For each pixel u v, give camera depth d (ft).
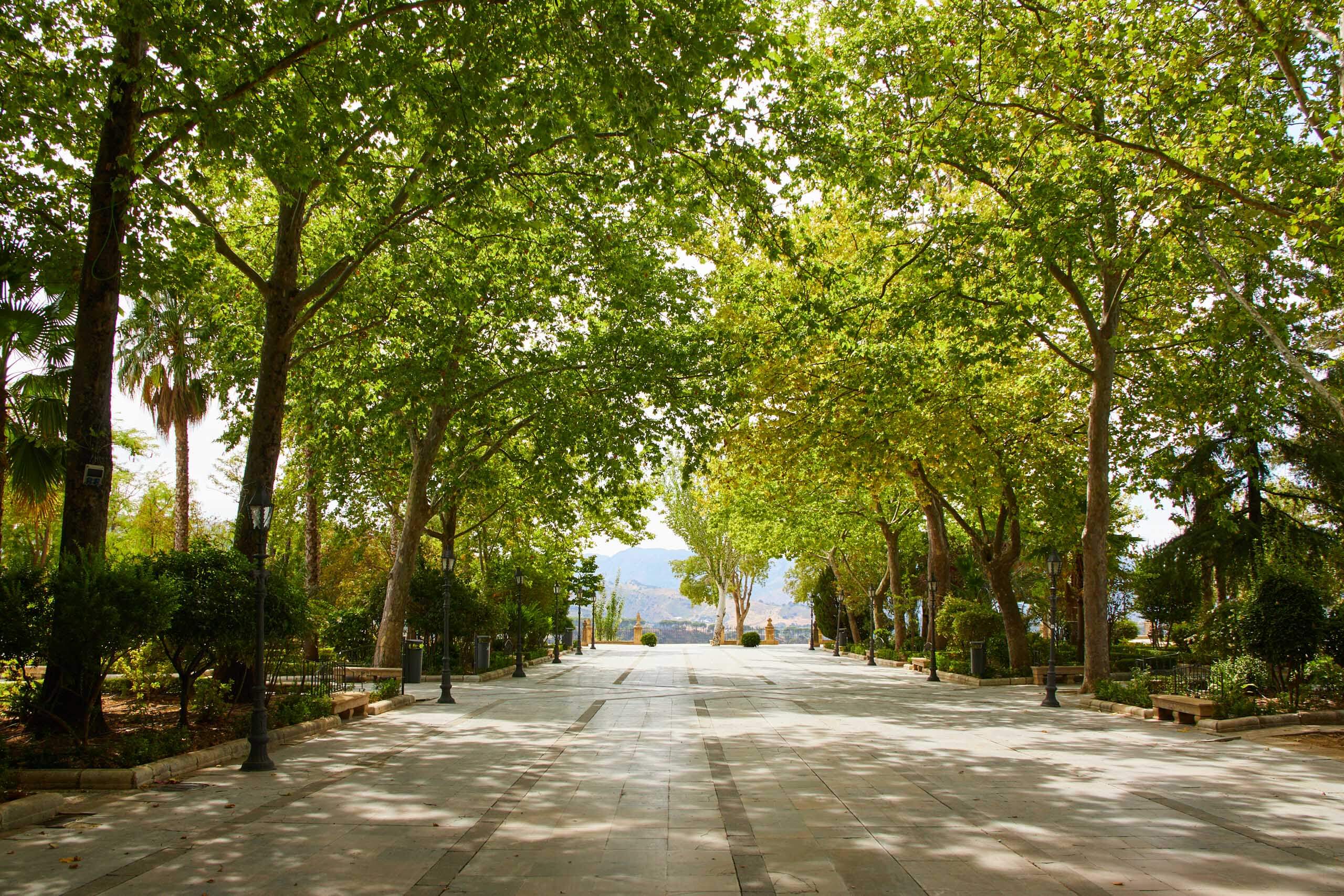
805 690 72.95
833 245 71.82
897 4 54.19
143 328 80.12
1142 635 149.18
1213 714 46.44
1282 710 48.93
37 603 33.32
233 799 27.66
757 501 112.57
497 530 111.04
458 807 26.43
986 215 63.36
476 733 43.47
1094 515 65.00
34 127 41.06
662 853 21.31
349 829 23.70
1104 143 50.52
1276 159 43.32
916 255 62.39
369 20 34.68
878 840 22.67
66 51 42.09
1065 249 54.60
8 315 48.29
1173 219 50.08
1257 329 61.31
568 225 53.01
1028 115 53.98
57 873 19.65
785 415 75.51
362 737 41.88
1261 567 56.13
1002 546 83.97
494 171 40.52
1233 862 20.63
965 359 63.10
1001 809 26.40
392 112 35.42
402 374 61.87
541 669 101.91
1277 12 42.09
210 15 31.81
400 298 64.90
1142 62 46.47
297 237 50.03
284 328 49.62
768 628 220.43
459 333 64.28
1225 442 80.64
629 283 62.39
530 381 68.13
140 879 19.25
